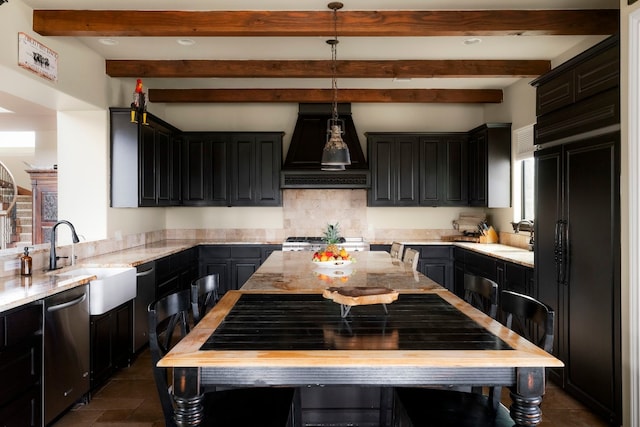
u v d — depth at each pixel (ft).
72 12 10.84
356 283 9.25
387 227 20.88
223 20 10.92
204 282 8.04
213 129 20.66
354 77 15.11
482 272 15.88
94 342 10.18
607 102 8.74
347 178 19.42
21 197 23.94
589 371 9.34
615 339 8.55
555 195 10.58
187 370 5.00
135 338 12.43
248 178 19.45
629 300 8.15
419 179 19.66
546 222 10.98
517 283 12.98
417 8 10.78
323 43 13.15
